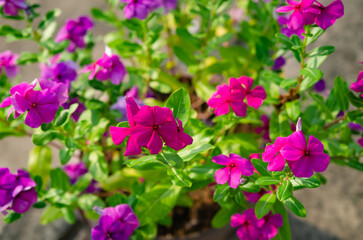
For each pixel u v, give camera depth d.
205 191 0.73
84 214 0.72
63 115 0.53
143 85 0.69
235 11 0.88
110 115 0.64
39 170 0.66
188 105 0.50
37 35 0.68
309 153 0.46
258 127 0.64
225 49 0.74
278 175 0.49
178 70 0.87
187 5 0.77
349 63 0.99
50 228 0.85
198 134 0.55
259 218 0.50
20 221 0.86
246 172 0.49
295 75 0.90
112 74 0.60
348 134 0.61
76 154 0.72
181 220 0.71
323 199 0.84
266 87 0.61
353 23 1.06
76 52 0.70
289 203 0.50
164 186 0.59
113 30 1.10
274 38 0.66
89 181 0.63
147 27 0.66
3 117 0.64
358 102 0.54
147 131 0.46
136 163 0.48
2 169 0.52
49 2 1.21
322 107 0.59
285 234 0.55
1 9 0.65
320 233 0.81
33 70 1.05
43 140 0.55
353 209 0.83
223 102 0.52
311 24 0.50
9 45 1.13
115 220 0.52
